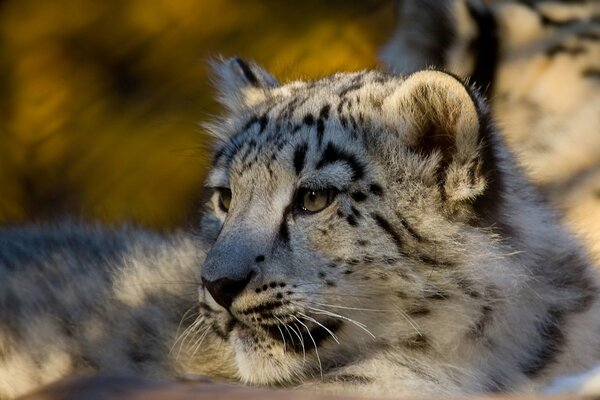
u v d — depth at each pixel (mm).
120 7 19484
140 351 11180
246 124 10828
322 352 10086
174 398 7230
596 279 11047
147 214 18312
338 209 10008
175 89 19078
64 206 18469
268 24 18594
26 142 19141
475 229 10219
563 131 13172
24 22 19859
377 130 10289
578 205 12656
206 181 11094
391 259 10008
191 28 19109
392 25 16969
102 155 18922
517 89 13617
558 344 10562
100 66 19469
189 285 11414
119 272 11930
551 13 14086
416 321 10109
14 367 11453
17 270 12117
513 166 11117
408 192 10133
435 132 10281
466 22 14117
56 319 11586
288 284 9859
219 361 10664
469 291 10156
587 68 13539
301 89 11133
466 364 10266
